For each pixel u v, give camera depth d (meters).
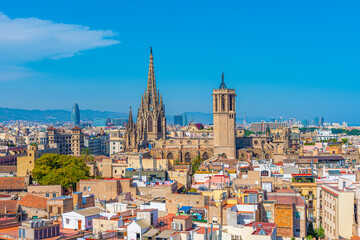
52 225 114.69
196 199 137.25
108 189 175.75
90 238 108.00
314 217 165.88
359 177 187.12
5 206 142.38
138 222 111.06
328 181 175.75
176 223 112.19
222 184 173.75
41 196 164.12
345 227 144.38
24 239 109.50
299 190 166.75
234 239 107.31
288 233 117.00
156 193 166.75
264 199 131.00
